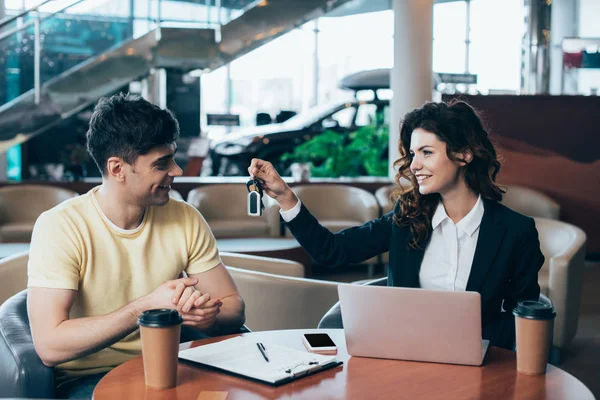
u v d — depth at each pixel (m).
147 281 2.21
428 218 2.35
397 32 7.58
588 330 4.73
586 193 7.19
